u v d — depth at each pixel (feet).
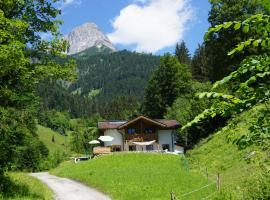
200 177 108.58
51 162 280.51
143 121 221.46
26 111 86.33
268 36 14.25
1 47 67.62
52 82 88.17
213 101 15.58
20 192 79.05
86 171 147.84
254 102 14.74
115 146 222.28
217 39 213.25
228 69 209.56
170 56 301.22
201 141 165.48
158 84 298.76
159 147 221.05
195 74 356.79
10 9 80.48
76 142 437.99
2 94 76.54
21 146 87.10
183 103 242.78
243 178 76.18
